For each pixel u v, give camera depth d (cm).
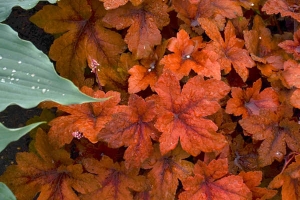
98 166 85
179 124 83
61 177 85
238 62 90
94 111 84
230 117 90
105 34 91
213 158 85
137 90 87
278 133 87
